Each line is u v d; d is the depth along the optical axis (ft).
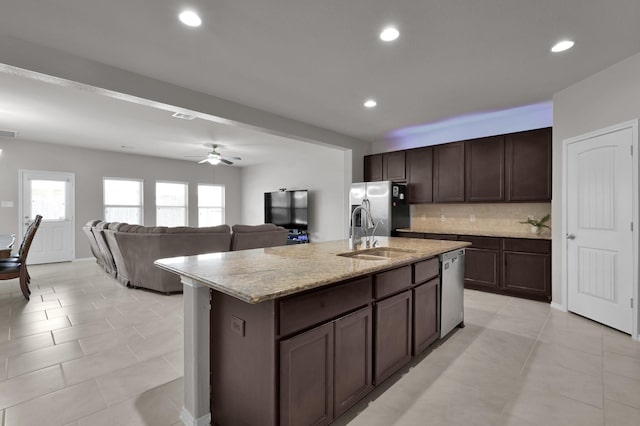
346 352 5.54
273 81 10.63
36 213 20.49
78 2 6.55
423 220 17.94
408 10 6.91
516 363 7.57
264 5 6.72
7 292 13.82
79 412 5.74
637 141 8.86
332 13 7.02
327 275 5.11
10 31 7.56
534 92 11.69
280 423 4.51
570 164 11.09
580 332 9.45
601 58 9.12
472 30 7.68
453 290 9.40
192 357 5.34
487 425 5.39
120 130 17.11
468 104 13.00
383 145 19.47
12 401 6.04
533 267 12.74
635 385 6.56
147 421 5.54
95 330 9.59
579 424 5.39
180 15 7.04
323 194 23.77
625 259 9.24
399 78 10.45
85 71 8.93
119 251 14.37
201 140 19.54
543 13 7.01
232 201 30.66
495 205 15.46
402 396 6.25
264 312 4.57
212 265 5.95
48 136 18.66
